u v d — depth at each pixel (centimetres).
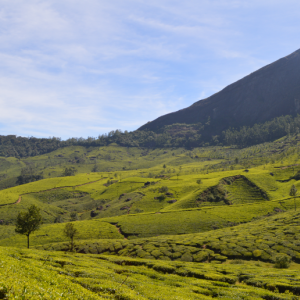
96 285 2312
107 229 12469
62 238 11569
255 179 19688
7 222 15788
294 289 3344
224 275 4275
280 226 8675
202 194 17250
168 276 3909
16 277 1528
